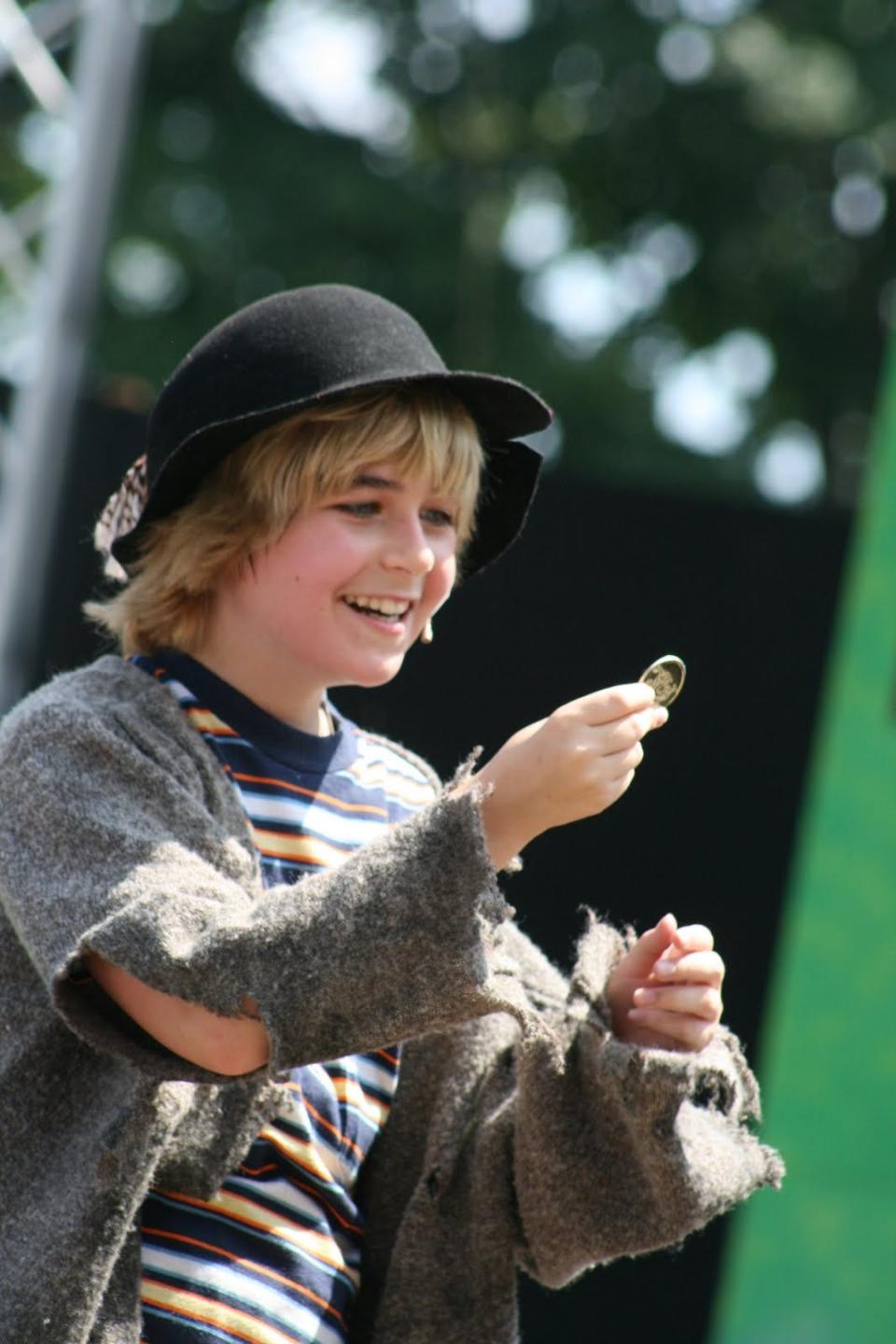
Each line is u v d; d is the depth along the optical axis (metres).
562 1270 5.92
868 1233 11.88
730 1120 5.73
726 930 13.02
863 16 36.34
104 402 13.50
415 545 5.80
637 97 37.16
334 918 4.75
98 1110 5.33
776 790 13.10
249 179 36.97
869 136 35.34
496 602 13.30
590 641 13.29
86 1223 5.15
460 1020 4.82
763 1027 12.91
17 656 13.34
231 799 5.68
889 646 12.10
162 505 5.94
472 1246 6.00
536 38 37.72
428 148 38.44
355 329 5.81
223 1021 4.90
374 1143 6.17
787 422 38.03
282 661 5.95
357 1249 6.02
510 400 6.17
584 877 13.10
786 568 13.23
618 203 38.62
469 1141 6.09
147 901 4.92
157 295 36.75
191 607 6.00
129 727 5.58
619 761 5.09
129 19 13.59
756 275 37.34
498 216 37.69
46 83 13.70
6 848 5.31
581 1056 5.70
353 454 5.66
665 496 13.30
